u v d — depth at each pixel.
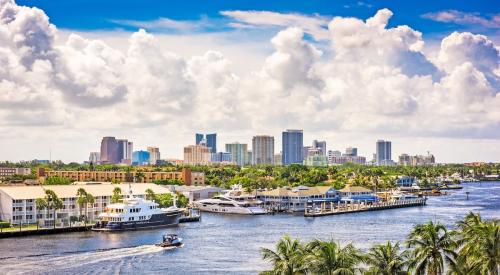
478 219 117.69
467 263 101.88
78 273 164.25
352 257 97.38
